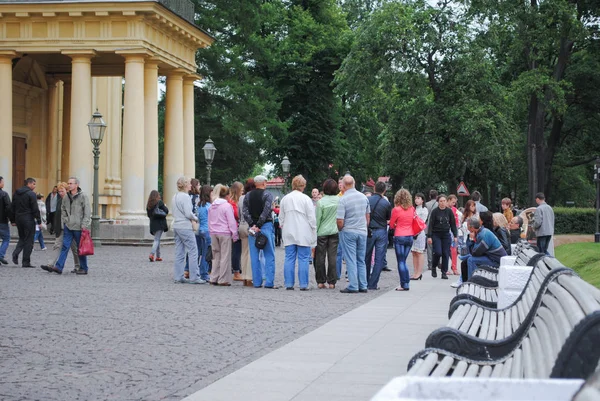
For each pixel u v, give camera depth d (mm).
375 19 46875
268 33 68000
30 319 12664
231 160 61344
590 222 49594
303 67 65250
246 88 57844
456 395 2893
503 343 6039
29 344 10312
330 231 18984
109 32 37750
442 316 13539
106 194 47281
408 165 48281
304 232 18422
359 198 18062
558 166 60594
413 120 47312
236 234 19266
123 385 7824
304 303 15578
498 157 45000
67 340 10656
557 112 51094
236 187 20531
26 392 7457
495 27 46375
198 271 19828
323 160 67438
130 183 37781
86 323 12289
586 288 4797
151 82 39781
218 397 7223
